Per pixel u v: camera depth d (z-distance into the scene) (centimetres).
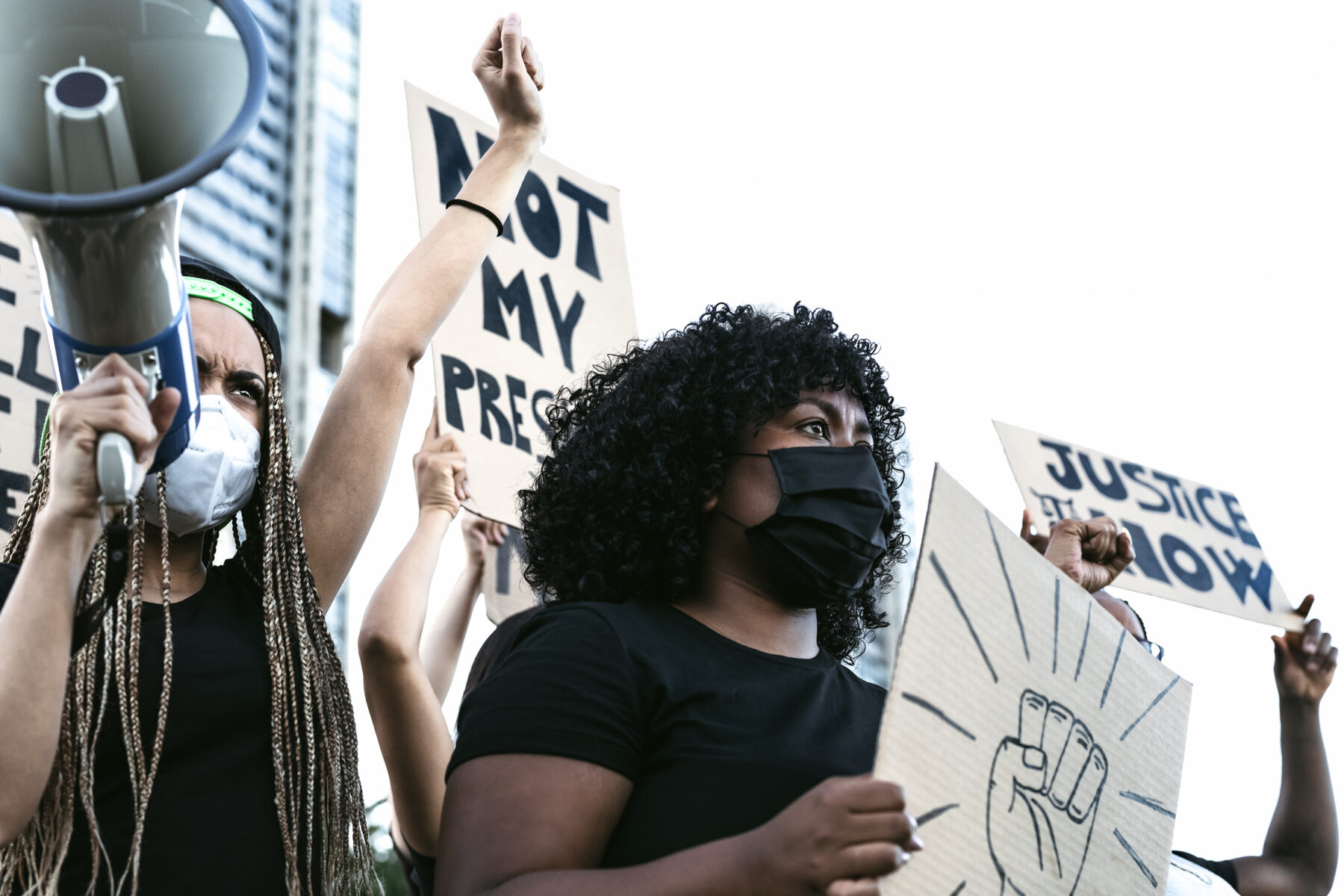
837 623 258
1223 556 420
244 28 162
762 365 227
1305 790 350
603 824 179
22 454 297
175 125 160
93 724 194
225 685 204
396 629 275
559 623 198
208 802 196
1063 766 195
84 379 168
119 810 192
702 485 221
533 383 374
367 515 241
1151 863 207
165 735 197
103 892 186
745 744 187
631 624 199
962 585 189
